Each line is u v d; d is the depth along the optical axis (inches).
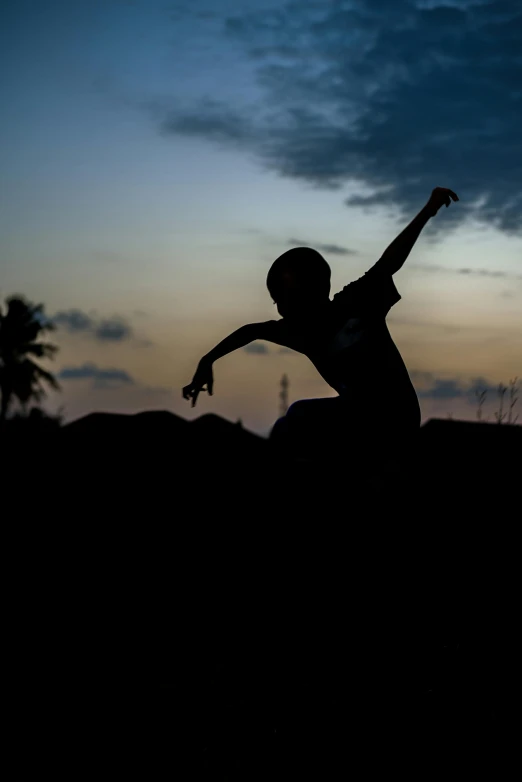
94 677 169.6
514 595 149.3
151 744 127.6
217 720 130.3
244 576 215.5
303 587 149.3
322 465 131.5
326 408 127.6
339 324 123.9
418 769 109.5
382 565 139.0
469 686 125.7
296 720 124.8
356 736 118.2
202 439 721.0
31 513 423.8
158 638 195.5
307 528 148.9
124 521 380.8
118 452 653.3
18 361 1927.9
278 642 148.2
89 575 290.5
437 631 138.0
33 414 862.5
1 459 601.0
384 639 137.3
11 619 232.4
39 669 180.9
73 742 133.1
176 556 293.6
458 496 169.0
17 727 143.0
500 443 181.6
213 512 332.5
